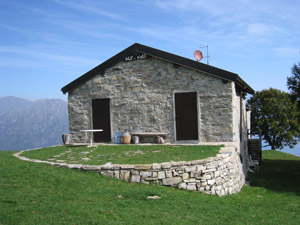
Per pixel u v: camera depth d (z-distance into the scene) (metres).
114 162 9.18
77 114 14.92
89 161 9.63
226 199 8.52
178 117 13.07
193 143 12.70
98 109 14.52
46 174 8.01
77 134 14.93
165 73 13.27
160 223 5.56
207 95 12.59
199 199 7.66
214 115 12.50
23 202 5.84
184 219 5.95
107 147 12.70
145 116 13.63
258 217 7.14
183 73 12.96
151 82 13.52
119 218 5.54
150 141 13.51
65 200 6.25
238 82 13.20
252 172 15.79
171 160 9.01
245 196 9.74
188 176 8.43
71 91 15.07
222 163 9.25
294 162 20.33
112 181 8.12
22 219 5.06
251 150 18.30
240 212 7.28
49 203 5.95
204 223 5.94
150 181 8.30
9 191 6.45
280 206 8.57
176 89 13.09
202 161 8.59
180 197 7.49
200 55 14.28
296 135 33.03
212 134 12.53
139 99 13.73
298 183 12.88
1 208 5.43
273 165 18.83
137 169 8.34
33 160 10.16
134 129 13.81
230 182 9.75
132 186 7.89
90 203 6.19
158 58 13.32
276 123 32.38
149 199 6.92
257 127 33.59
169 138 13.23
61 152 12.09
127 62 13.93
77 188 7.16
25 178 7.54
